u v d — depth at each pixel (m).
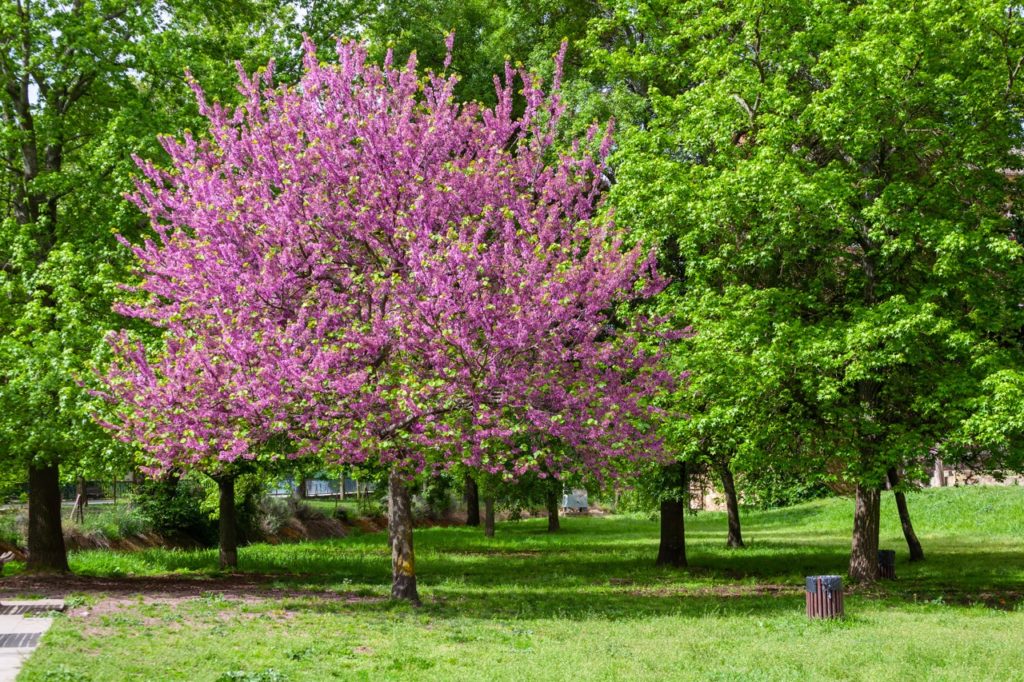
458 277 13.95
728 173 18.11
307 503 41.97
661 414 16.66
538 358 14.85
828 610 14.08
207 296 14.48
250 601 15.88
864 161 18.41
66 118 21.86
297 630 12.60
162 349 16.88
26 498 33.19
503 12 27.16
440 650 11.20
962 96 16.61
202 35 24.52
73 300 18.88
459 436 14.20
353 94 16.50
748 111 19.66
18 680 8.82
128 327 19.20
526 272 14.30
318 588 18.33
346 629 12.72
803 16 19.12
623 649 11.44
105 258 19.69
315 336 14.37
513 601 16.94
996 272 16.97
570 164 16.34
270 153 15.57
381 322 14.20
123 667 9.63
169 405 14.02
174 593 17.00
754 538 38.16
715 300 18.55
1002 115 16.67
